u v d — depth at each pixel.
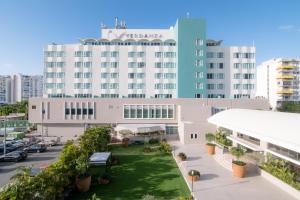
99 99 53.25
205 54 63.84
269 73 120.81
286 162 22.72
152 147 40.97
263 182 23.25
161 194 20.78
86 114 53.34
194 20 63.84
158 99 52.88
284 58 113.19
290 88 112.44
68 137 53.16
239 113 35.34
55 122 53.53
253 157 28.42
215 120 38.50
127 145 42.44
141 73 65.88
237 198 19.67
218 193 20.70
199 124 43.75
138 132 43.91
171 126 52.41
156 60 65.94
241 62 66.88
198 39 63.72
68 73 66.06
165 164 30.45
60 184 18.02
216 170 27.20
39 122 53.53
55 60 66.06
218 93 66.12
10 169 30.47
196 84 63.47
